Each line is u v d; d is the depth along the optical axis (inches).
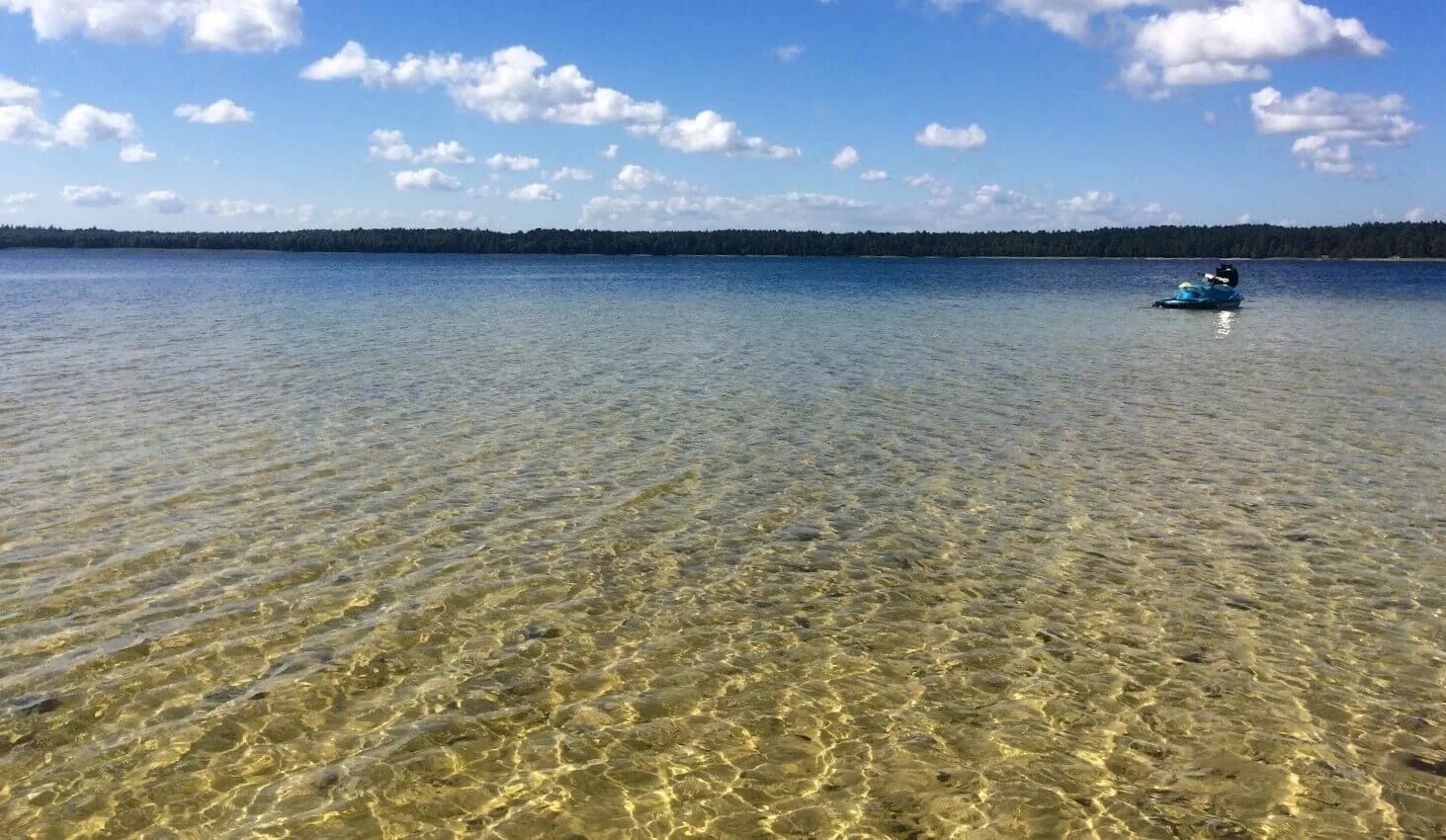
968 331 1581.0
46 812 271.4
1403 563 474.9
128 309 1835.6
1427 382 1026.1
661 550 481.1
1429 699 344.5
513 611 407.2
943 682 353.7
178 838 262.7
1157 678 357.7
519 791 286.4
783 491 585.6
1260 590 440.5
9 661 352.2
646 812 277.9
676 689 346.0
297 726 315.9
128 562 447.2
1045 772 299.3
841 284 3506.4
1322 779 296.8
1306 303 2320.4
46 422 732.7
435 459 644.1
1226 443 728.3
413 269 4992.6
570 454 665.0
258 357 1125.1
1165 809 282.2
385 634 382.0
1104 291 2999.5
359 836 265.0
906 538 506.6
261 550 466.6
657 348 1285.7
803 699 340.8
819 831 271.0
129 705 326.0
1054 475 630.5
